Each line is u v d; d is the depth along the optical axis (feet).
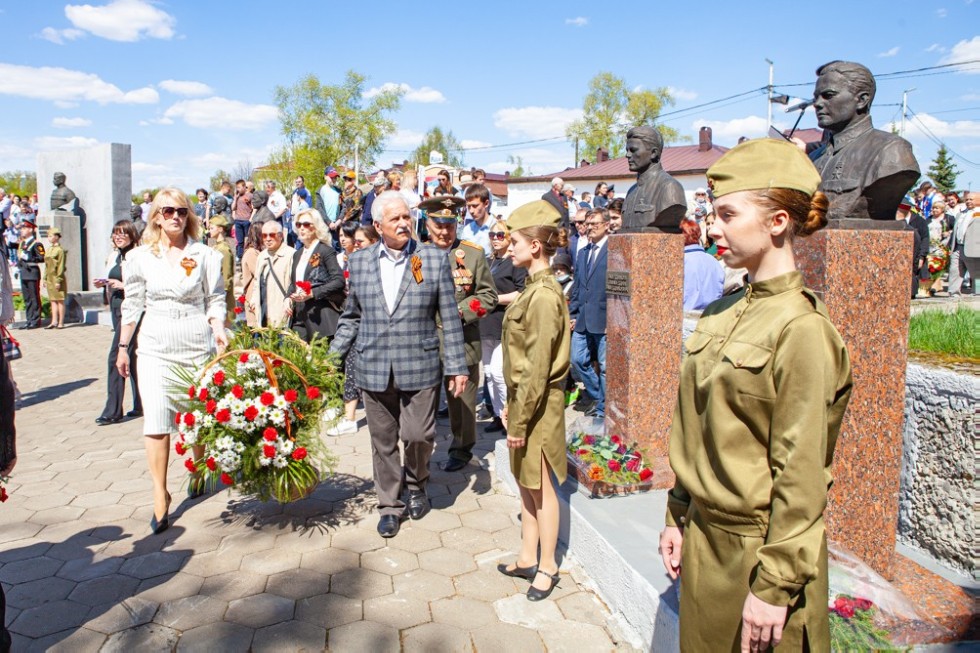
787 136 12.64
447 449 18.76
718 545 5.69
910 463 10.37
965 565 9.53
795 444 5.01
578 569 11.90
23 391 27.09
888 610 8.10
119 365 13.75
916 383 10.22
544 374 10.19
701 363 5.84
